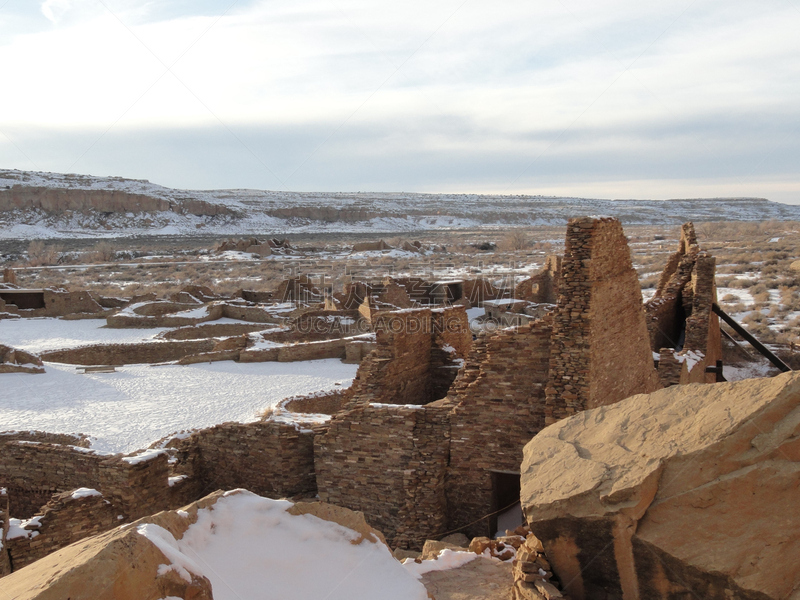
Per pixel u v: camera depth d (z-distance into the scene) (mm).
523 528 9852
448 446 12375
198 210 190250
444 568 8844
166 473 13258
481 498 12234
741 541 5414
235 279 72062
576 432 7352
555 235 142250
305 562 5418
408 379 16219
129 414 22578
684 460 5805
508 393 11977
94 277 75250
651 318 19812
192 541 4980
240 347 34594
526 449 7559
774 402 5633
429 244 115625
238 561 5121
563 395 11102
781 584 5199
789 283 46312
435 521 12023
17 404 23984
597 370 11352
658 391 7137
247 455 14039
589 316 10883
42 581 3773
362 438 12836
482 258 85938
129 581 3879
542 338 11688
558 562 6672
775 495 5348
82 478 13781
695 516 5645
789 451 5375
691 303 23016
